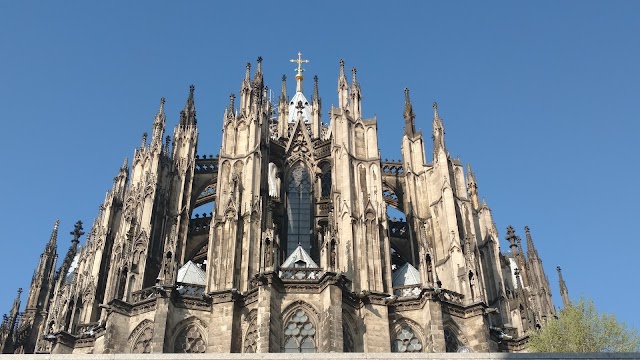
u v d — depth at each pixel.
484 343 55.50
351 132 68.50
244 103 70.50
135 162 69.94
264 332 50.06
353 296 55.50
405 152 73.44
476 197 74.38
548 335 52.88
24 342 80.19
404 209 72.56
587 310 53.41
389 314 56.38
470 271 59.19
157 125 71.94
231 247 58.72
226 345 52.75
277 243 58.91
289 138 77.12
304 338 52.03
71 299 60.44
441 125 72.38
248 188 62.78
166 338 52.50
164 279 54.81
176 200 68.56
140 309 55.88
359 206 62.94
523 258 73.75
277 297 52.91
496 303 65.88
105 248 67.50
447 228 64.94
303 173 74.12
